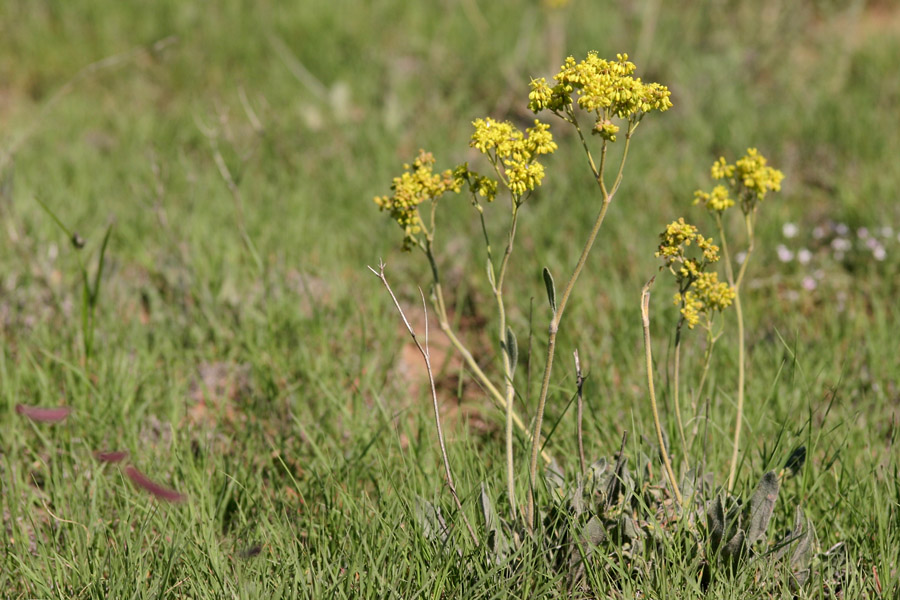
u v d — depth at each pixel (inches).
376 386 179.9
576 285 215.2
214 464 149.1
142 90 352.5
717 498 119.4
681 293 126.4
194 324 200.1
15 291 203.9
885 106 317.1
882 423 161.2
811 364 178.9
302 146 300.7
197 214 249.6
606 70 108.3
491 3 428.5
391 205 130.0
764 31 375.9
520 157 112.6
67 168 279.7
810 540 120.6
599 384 173.2
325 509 133.9
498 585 116.6
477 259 229.9
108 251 231.5
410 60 374.3
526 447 133.3
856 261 222.8
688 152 285.7
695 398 152.9
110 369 176.7
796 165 279.6
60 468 153.3
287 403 173.5
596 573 117.9
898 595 117.0
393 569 119.1
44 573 127.3
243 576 119.3
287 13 410.6
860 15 407.2
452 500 132.2
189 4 409.4
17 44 382.3
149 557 129.3
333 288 215.2
